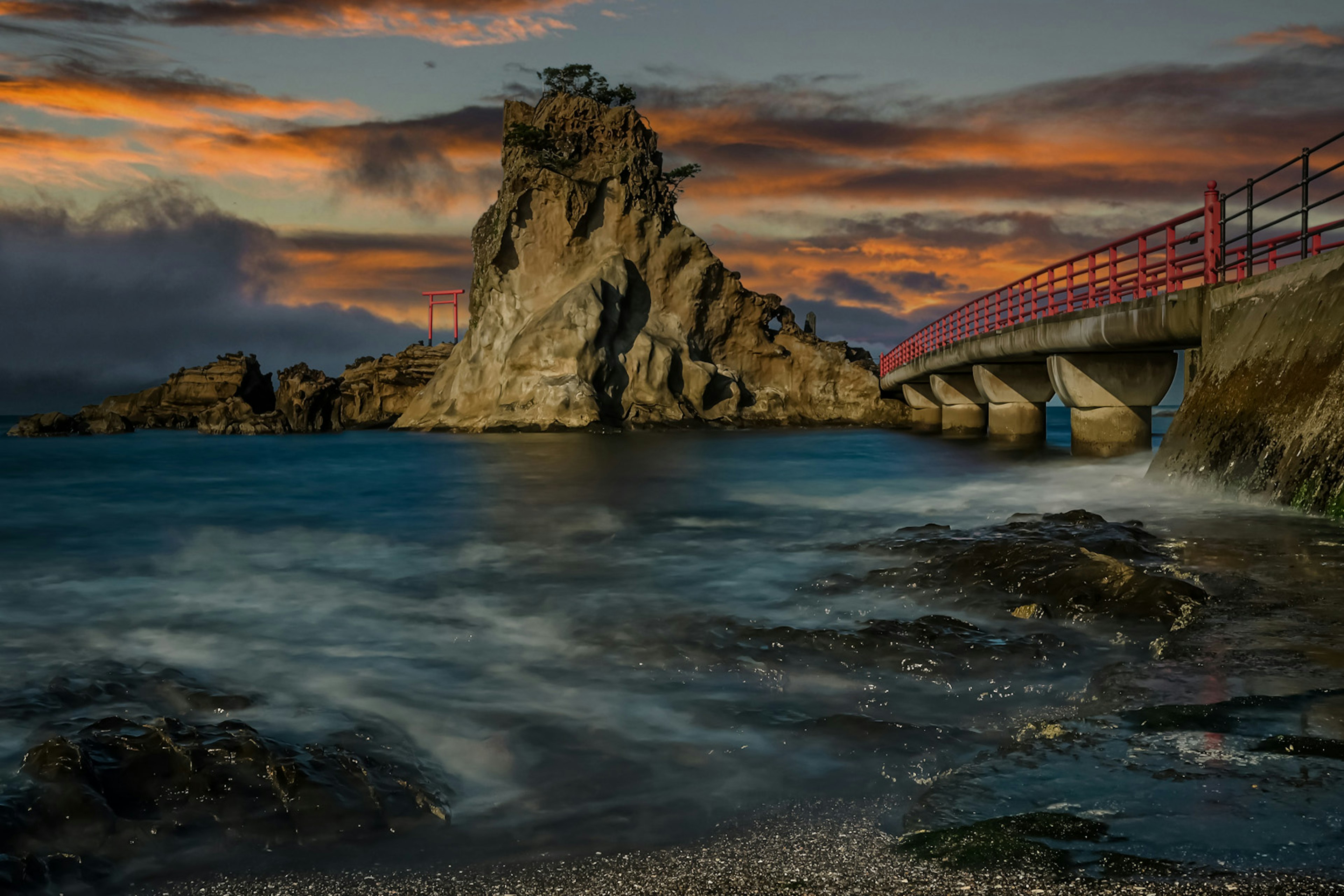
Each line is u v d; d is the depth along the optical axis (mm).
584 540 12734
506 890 3400
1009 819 3590
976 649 6285
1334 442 11320
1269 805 3625
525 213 73500
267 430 69188
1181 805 3645
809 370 76812
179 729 4699
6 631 7707
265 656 6863
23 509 18281
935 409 60781
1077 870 3193
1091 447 24969
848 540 12000
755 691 5812
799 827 3855
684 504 17453
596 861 3627
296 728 5234
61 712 5449
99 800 4035
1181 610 6883
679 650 6656
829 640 6566
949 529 11156
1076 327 23016
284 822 4008
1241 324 15227
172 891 3502
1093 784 3900
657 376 70188
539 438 58000
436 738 5141
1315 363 12336
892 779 4383
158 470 30719
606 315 69438
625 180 74250
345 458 37062
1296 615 6773
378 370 94312
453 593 9172
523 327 71188
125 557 11719
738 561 10711
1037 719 5156
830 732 5023
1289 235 14102
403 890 3445
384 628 7711
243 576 10234
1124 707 4988
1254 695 5012
